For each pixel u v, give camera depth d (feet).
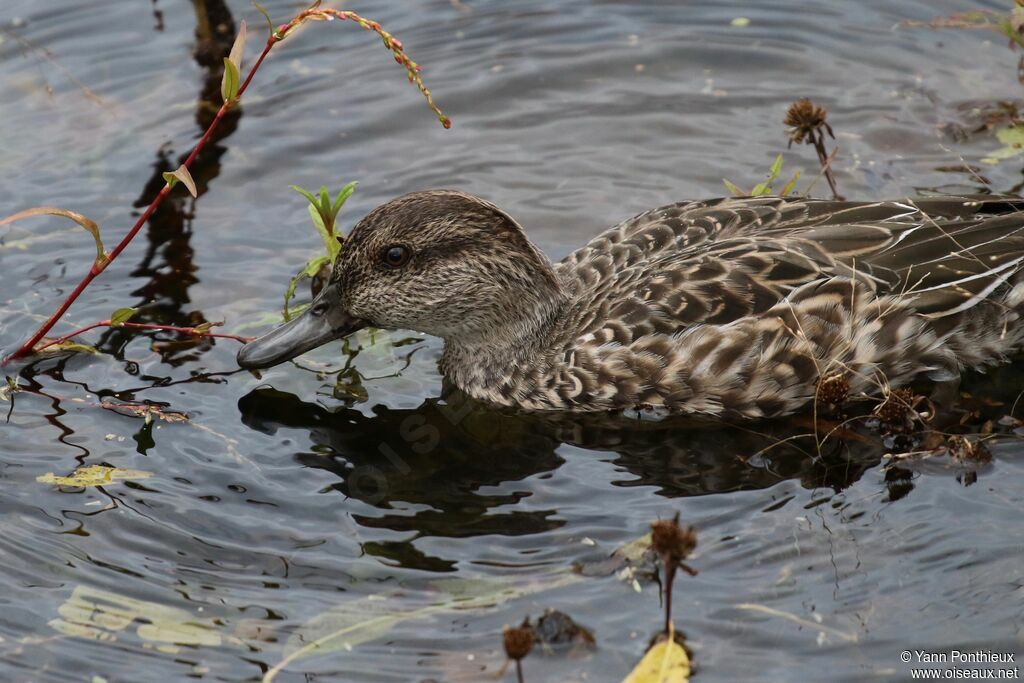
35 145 51.08
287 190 49.49
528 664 28.76
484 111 53.52
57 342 41.11
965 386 38.32
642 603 30.35
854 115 51.83
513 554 32.42
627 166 50.19
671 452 36.58
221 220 47.88
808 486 34.50
